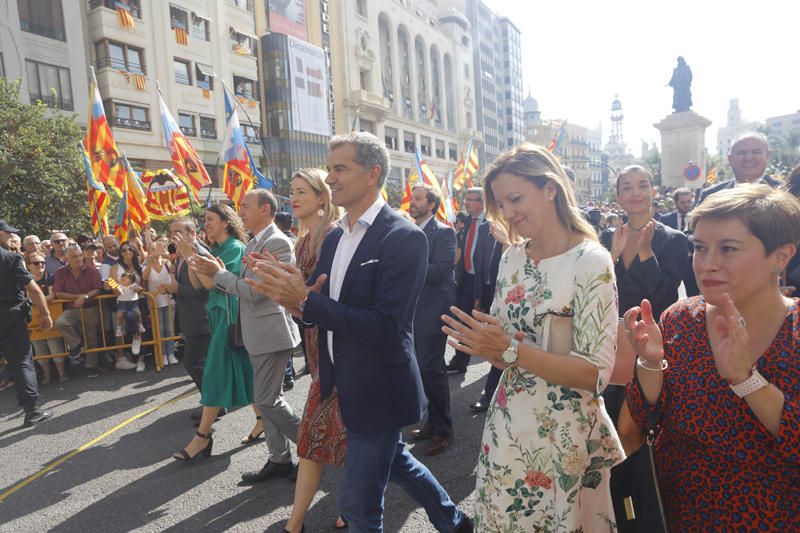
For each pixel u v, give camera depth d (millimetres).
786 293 1942
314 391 2617
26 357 4766
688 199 6883
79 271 6562
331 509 3053
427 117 60000
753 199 1240
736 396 1252
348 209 2270
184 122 28281
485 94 81188
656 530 1382
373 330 1953
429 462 3600
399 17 55344
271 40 36219
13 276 4672
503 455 1704
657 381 1428
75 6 23406
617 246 2959
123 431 4516
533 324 1683
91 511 3172
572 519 1619
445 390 3775
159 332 6633
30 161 14273
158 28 26875
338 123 45812
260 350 3250
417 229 2135
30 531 2977
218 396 3748
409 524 2875
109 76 24453
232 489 3350
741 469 1267
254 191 3543
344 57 46188
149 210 10328
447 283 3938
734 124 148875
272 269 1890
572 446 1636
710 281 1263
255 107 33375
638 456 1442
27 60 21859
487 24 82875
